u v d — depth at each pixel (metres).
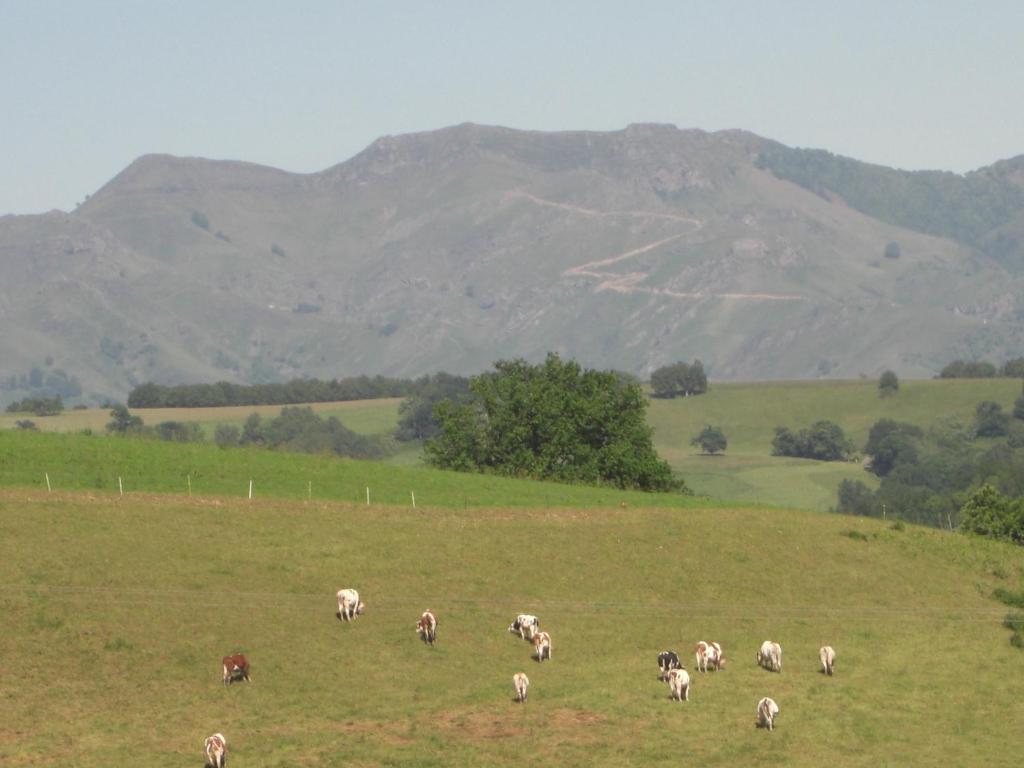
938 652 61.12
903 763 44.38
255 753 41.91
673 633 60.59
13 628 49.69
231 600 55.69
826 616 66.31
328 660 51.53
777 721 48.50
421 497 80.19
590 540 72.56
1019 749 46.56
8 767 39.19
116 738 42.47
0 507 62.41
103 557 57.84
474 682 51.34
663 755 43.84
